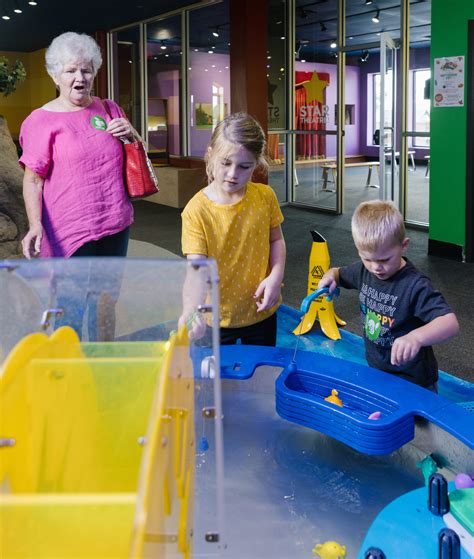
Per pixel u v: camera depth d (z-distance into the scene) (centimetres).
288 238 667
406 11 695
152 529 74
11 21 1101
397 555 127
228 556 136
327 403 170
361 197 974
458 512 137
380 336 206
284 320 384
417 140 1379
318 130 847
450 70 541
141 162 257
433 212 574
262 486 161
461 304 422
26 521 70
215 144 188
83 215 247
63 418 98
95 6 970
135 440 102
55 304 110
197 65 1010
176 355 96
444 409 166
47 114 245
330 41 810
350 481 165
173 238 686
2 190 521
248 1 719
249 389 202
